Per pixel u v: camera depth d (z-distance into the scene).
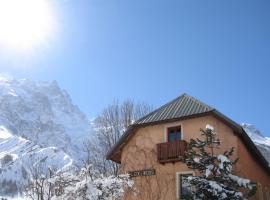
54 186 20.02
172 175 23.86
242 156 24.05
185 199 19.38
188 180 18.95
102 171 32.06
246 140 24.23
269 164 31.64
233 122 23.30
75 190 17.70
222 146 23.36
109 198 18.08
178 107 25.78
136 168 25.16
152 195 23.98
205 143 19.39
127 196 24.36
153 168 24.58
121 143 26.14
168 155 23.91
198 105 25.11
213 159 18.95
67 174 19.61
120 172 25.92
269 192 31.09
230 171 18.73
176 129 25.08
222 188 18.03
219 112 23.70
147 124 25.45
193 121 24.52
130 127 25.78
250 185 18.44
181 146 23.62
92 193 17.45
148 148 25.27
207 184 18.17
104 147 36.94
